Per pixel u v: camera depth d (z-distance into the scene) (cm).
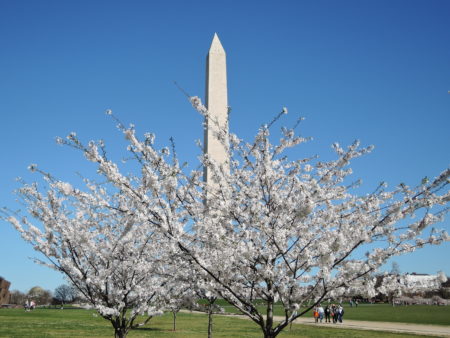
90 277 734
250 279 620
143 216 549
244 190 643
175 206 613
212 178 660
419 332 2164
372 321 3136
